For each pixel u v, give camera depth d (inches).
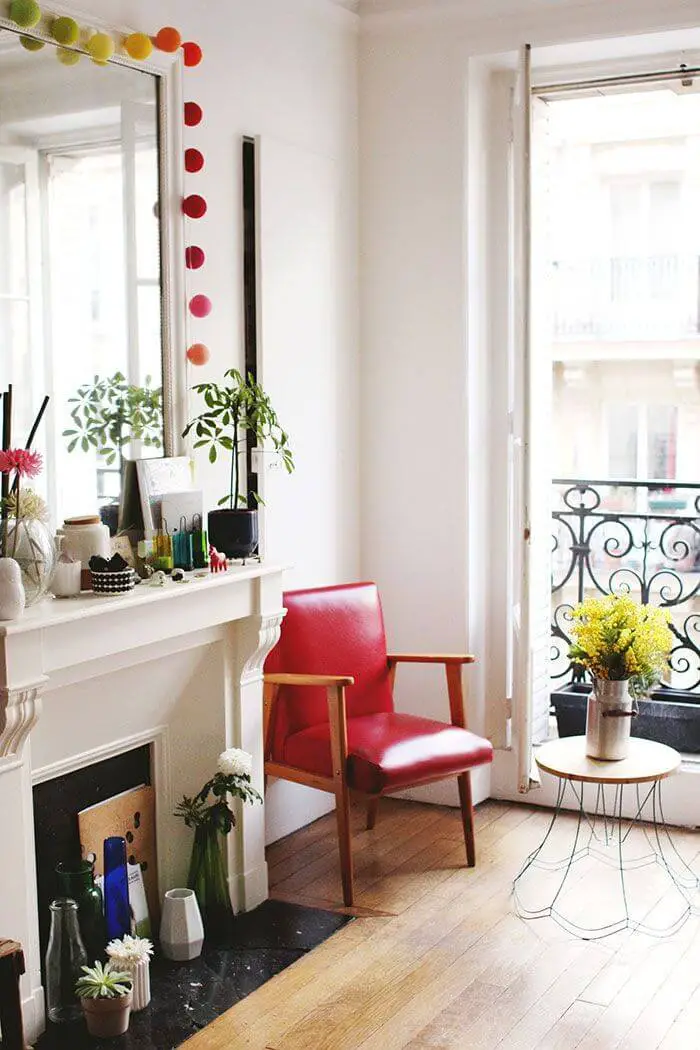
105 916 124.9
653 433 390.6
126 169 130.1
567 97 178.4
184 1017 118.2
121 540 131.3
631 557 370.9
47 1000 120.1
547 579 182.1
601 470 395.9
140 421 133.8
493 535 180.9
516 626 172.9
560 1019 117.9
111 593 119.3
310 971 127.6
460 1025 116.6
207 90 146.2
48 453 122.4
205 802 139.5
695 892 146.6
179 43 131.2
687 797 168.9
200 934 130.6
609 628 140.0
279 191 158.6
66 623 112.3
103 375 128.4
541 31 164.2
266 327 157.9
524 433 166.6
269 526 161.5
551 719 208.5
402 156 175.5
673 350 376.8
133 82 130.5
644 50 165.9
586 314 389.4
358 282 179.9
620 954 131.3
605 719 140.1
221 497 152.3
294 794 168.9
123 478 131.7
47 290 121.2
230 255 152.4
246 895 142.2
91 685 124.1
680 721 186.1
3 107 115.3
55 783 123.7
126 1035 115.0
